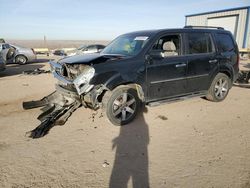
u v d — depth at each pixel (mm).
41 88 8086
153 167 3170
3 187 2738
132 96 4645
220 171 3066
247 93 7598
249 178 2918
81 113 5266
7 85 8609
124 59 4469
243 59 19953
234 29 22172
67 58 4988
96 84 4098
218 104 6125
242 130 4426
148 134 4227
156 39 4918
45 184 2803
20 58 16125
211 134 4234
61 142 3885
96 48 17859
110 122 4711
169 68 4996
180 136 4145
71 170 3094
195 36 5539
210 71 5801
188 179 2900
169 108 5691
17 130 4359
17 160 3320
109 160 3348
